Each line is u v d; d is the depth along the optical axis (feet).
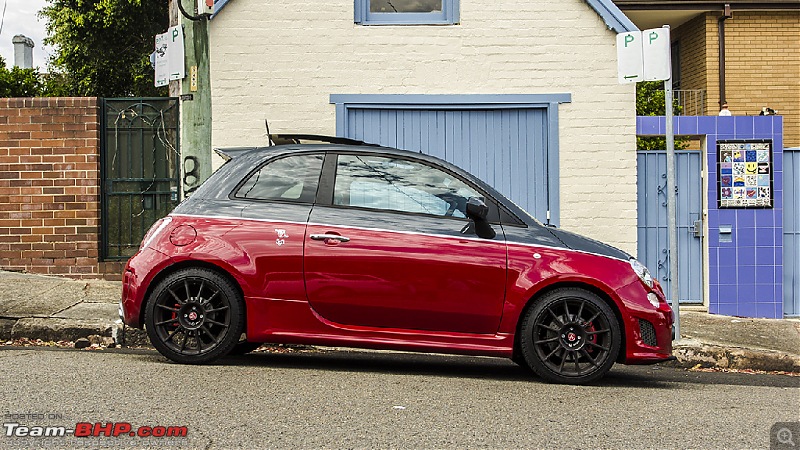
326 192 21.99
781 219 34.58
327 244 21.39
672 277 27.73
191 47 27.71
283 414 16.99
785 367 26.40
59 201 33.78
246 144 33.63
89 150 33.76
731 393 21.50
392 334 21.48
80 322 26.55
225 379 20.04
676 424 17.47
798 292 34.94
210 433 15.53
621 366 26.30
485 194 22.03
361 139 34.01
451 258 21.30
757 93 49.73
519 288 21.22
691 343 26.96
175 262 21.49
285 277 21.38
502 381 21.63
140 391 18.57
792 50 49.73
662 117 34.55
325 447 14.89
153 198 34.12
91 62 66.08
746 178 34.55
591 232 33.94
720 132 34.53
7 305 28.37
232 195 22.13
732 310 34.60
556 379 21.44
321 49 33.76
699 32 50.16
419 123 34.09
